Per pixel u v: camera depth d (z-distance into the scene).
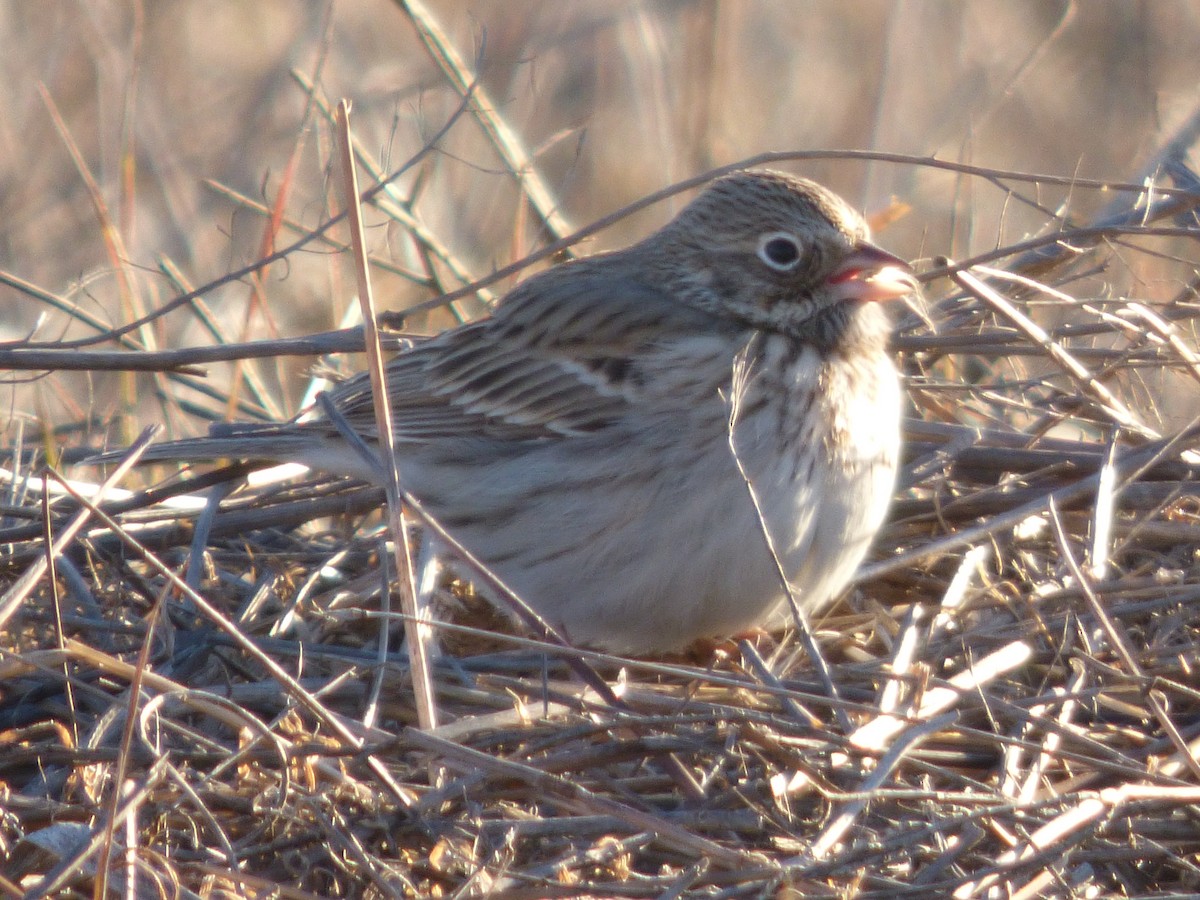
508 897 8.31
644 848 8.99
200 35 20.17
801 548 10.62
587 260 12.09
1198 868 8.71
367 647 11.43
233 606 11.76
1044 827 8.59
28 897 7.90
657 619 10.94
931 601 11.67
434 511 11.45
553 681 10.86
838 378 10.74
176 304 12.55
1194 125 15.20
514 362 11.40
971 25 21.31
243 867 8.84
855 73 21.47
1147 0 21.36
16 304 17.23
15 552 11.63
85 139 18.52
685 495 10.59
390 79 18.64
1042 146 19.77
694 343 10.90
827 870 8.41
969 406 12.98
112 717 9.86
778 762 9.44
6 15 19.81
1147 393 12.55
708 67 19.25
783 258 10.98
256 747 9.36
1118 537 11.48
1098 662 9.93
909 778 9.56
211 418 14.62
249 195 17.97
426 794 9.07
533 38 19.62
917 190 18.28
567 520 10.92
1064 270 14.89
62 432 14.29
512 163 15.72
